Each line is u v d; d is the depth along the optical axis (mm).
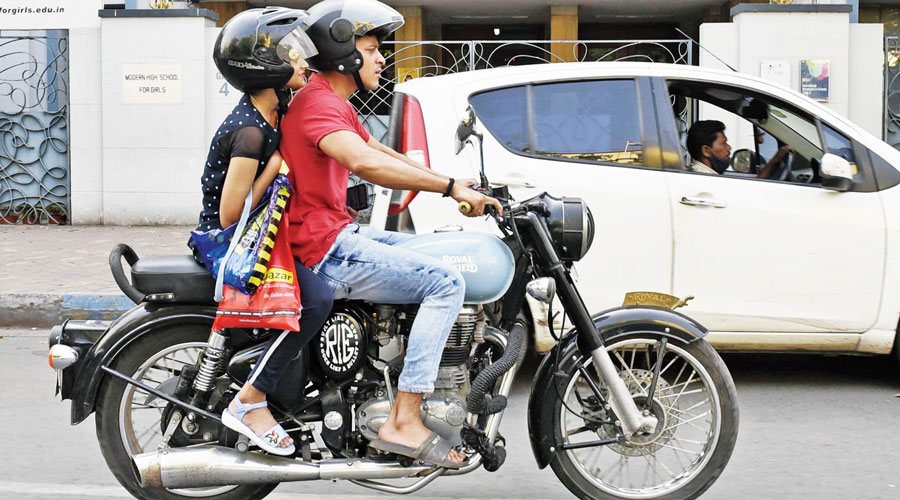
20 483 6953
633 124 9227
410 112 9180
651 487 6160
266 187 5613
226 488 6184
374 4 5844
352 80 5863
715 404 6090
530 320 8977
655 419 6062
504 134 9141
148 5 22094
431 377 5555
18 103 20844
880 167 9148
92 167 20562
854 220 9008
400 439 5621
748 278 9023
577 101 9273
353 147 5508
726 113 9484
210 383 5820
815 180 9211
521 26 26969
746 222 9008
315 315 5617
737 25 19016
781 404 9070
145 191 20375
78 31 20406
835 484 6949
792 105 9320
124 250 6105
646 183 9062
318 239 5691
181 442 5871
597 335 5965
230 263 5520
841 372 10281
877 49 19141
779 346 9188
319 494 6734
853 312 9070
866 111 19250
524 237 5848
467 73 9398
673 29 26562
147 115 20188
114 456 5996
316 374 5840
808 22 18891
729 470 7250
